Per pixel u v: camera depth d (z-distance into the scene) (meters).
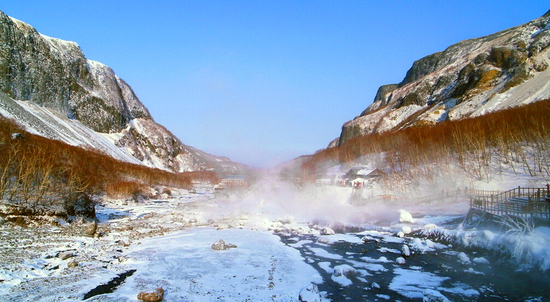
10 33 117.69
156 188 86.62
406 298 14.33
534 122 58.41
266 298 14.16
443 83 141.50
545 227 19.00
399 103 155.25
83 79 152.88
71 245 21.47
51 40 150.50
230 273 17.33
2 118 74.69
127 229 29.55
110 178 71.06
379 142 94.25
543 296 14.17
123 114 159.88
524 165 51.66
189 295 14.38
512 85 100.06
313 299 13.70
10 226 24.88
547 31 114.31
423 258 20.05
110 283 15.44
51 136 91.81
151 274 16.92
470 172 54.06
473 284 15.72
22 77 115.44
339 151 104.88
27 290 14.05
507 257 18.31
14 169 42.69
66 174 49.47
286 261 19.64
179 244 23.48
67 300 13.35
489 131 64.88
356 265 18.91
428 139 73.12
